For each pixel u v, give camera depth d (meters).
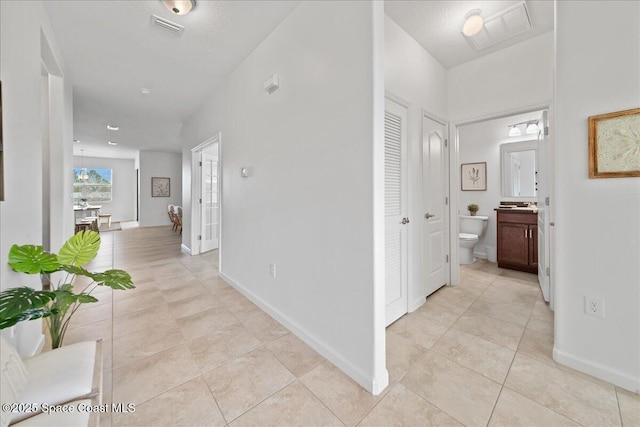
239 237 3.01
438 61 2.89
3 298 1.06
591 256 1.55
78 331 2.12
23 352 1.52
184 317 2.38
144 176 8.81
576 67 1.58
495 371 1.61
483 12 2.15
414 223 2.51
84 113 4.62
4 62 1.30
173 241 6.38
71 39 2.49
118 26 2.30
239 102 2.95
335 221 1.70
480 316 2.35
